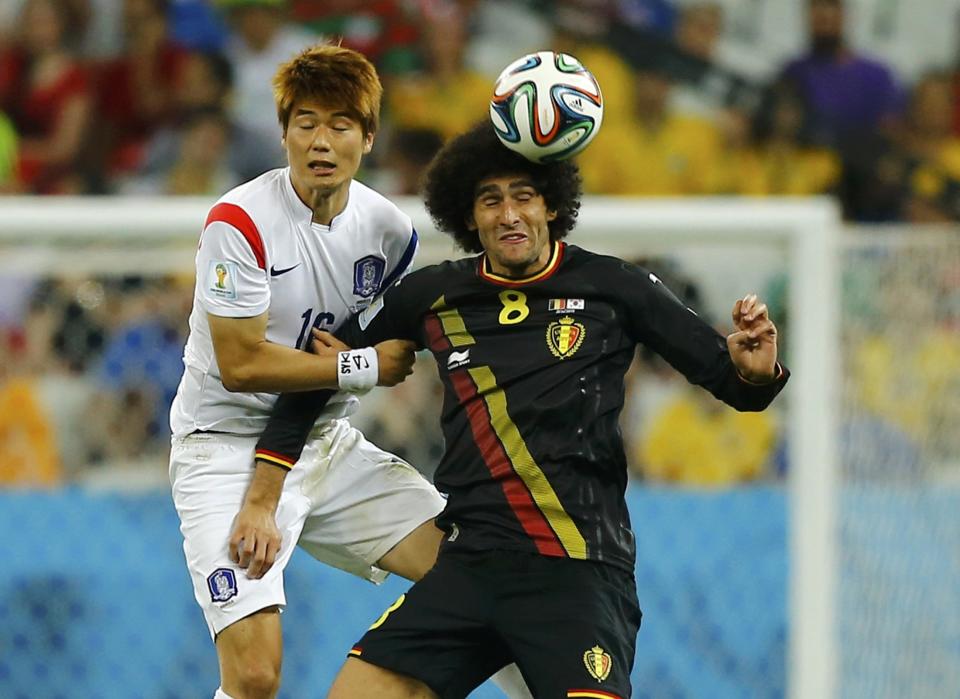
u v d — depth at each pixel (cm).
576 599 1323
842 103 3481
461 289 1407
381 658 1360
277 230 1436
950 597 2355
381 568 1634
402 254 1520
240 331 1423
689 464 2314
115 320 2312
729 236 2252
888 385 2380
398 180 3288
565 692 1288
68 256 2303
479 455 1365
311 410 1488
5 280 2294
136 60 3431
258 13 3428
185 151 3362
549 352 1362
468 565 1362
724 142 3438
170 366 2320
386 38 3441
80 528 2305
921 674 2355
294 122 1402
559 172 1403
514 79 1361
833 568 2270
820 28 3528
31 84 3419
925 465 2370
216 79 3406
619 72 3456
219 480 1508
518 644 1327
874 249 2397
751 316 1288
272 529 1475
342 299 1491
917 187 3459
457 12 3472
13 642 2295
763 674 2281
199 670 2302
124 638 2298
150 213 2241
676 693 2284
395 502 1611
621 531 1364
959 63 3581
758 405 1338
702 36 3512
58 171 3384
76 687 2297
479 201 1387
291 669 2272
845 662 2353
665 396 2320
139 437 2319
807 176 3438
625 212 2238
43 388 2305
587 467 1348
